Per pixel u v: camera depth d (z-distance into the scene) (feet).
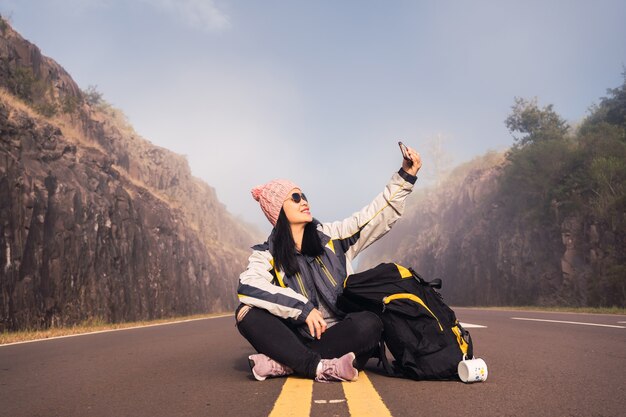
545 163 93.40
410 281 12.10
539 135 107.45
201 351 21.77
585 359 16.22
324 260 12.38
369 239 12.74
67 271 60.13
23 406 11.12
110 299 69.56
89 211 68.13
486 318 42.19
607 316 42.29
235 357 19.35
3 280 48.67
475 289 126.52
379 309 12.00
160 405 10.75
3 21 82.02
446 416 9.07
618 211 75.31
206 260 140.67
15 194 51.57
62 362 18.85
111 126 123.03
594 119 95.91
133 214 84.38
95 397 11.88
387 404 9.89
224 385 12.65
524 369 14.25
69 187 63.93
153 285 89.92
